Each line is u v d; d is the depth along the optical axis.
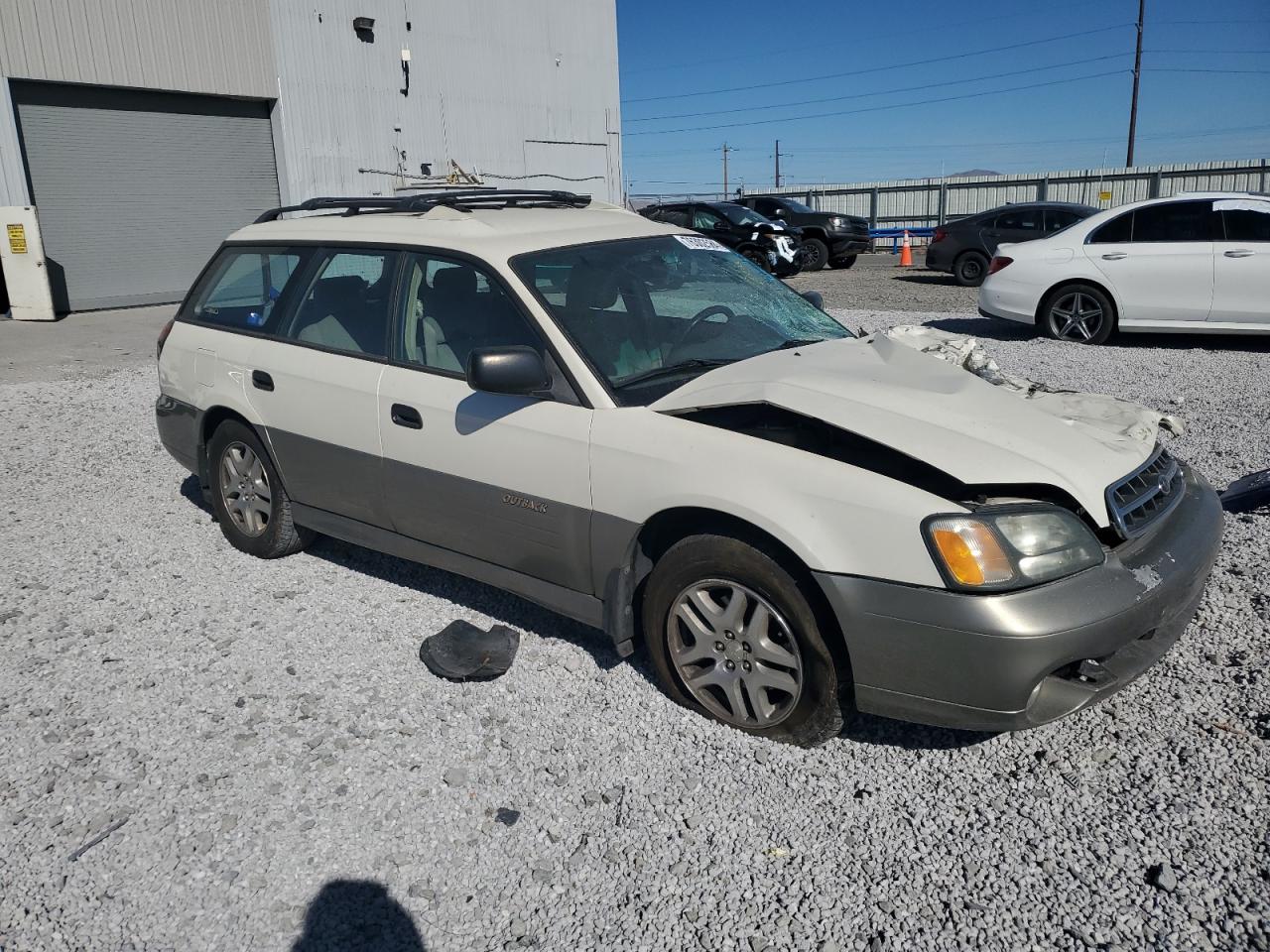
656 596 3.35
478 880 2.66
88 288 16.73
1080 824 2.79
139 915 2.55
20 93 15.45
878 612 2.82
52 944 2.46
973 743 3.21
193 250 18.17
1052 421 3.18
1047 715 2.82
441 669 3.66
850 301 15.35
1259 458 6.04
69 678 3.72
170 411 5.14
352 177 20.42
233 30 17.94
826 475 2.93
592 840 2.80
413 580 4.61
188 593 4.50
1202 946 2.34
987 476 2.82
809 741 3.16
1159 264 9.83
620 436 3.30
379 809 2.94
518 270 3.67
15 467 6.71
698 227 20.44
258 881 2.66
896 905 2.52
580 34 25.38
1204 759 3.04
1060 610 2.71
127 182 16.98
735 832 2.81
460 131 22.72
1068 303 10.44
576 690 3.57
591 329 3.59
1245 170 28.89
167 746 3.27
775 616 3.07
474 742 3.27
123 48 16.41
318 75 19.48
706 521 3.25
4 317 15.35
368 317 4.15
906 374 3.41
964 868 2.64
